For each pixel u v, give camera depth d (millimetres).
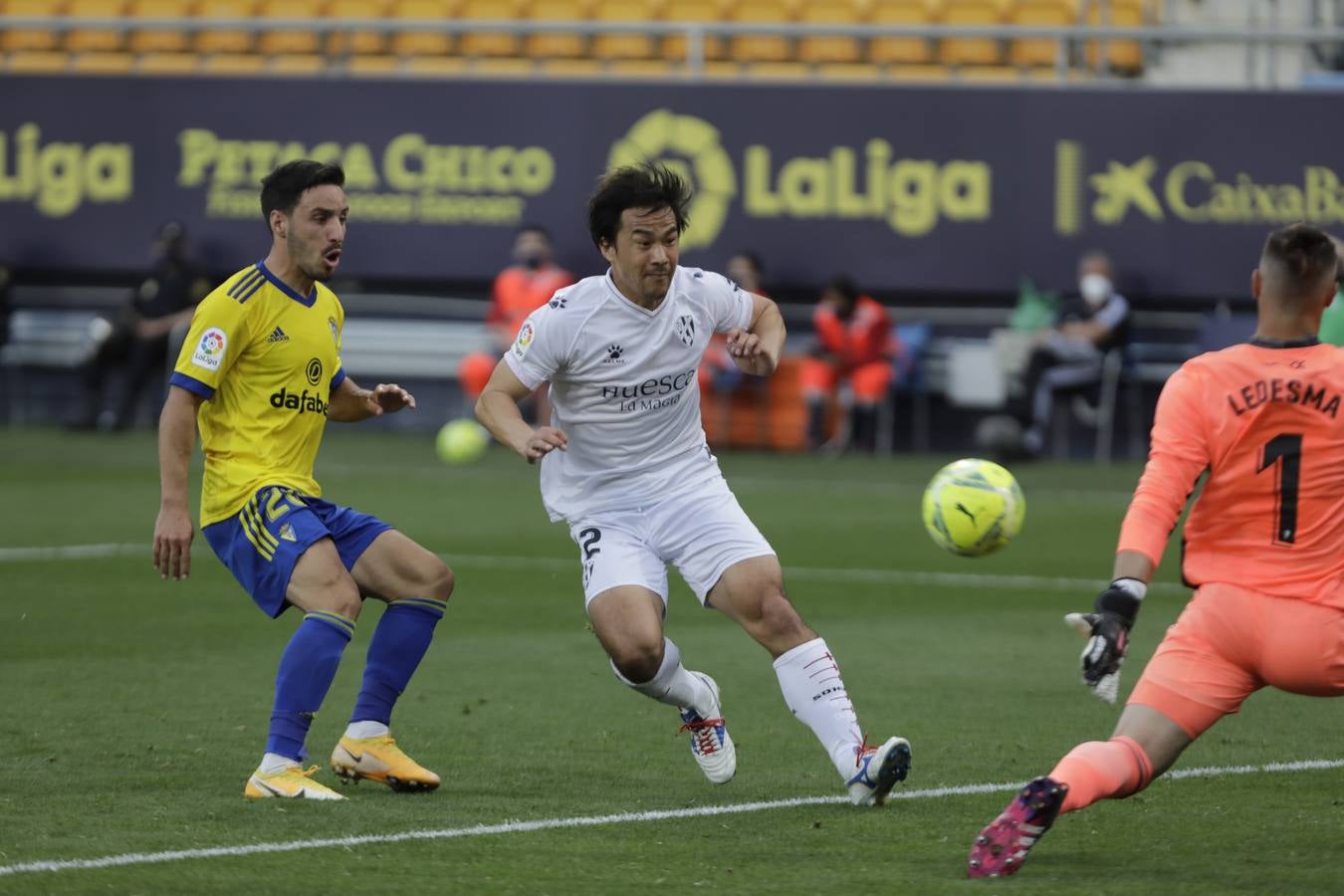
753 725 26531
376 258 76375
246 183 77000
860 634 35188
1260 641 16953
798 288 74250
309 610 21266
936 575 43500
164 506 21344
